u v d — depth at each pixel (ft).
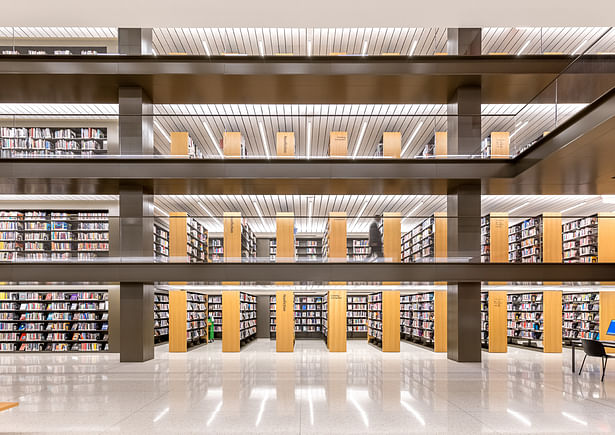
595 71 24.11
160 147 52.16
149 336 38.70
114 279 33.35
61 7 20.83
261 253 72.90
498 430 17.38
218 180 35.04
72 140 43.50
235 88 36.76
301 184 36.45
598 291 46.47
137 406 21.13
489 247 36.24
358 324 64.23
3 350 44.01
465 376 29.60
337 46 43.83
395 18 21.54
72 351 44.14
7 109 41.70
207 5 20.58
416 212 65.77
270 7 20.68
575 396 23.29
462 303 36.88
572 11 21.11
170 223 40.73
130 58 34.50
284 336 44.80
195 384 26.68
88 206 45.32
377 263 33.88
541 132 35.65
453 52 36.91
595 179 34.06
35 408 20.80
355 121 45.21
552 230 36.58
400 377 29.17
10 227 44.45
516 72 34.47
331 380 28.04
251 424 18.19
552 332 44.32
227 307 45.21
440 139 39.09
